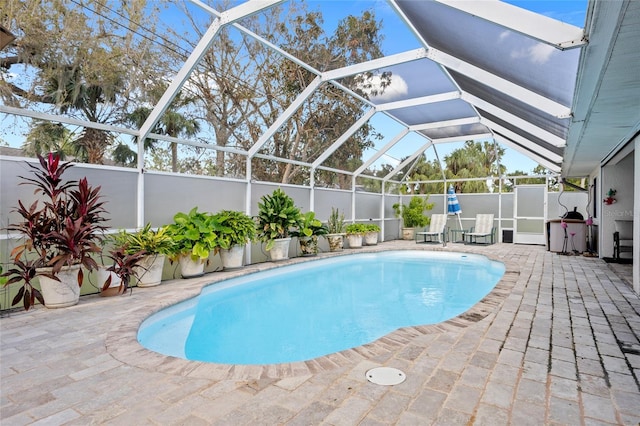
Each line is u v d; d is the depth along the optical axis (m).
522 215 13.09
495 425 1.93
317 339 4.43
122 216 5.85
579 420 1.99
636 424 1.95
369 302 6.08
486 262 9.70
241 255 7.37
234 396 2.27
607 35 2.53
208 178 7.38
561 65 3.84
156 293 5.18
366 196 13.05
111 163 5.82
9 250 4.56
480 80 5.48
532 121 6.59
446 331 3.52
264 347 4.18
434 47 5.95
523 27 3.12
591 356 2.89
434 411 2.07
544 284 5.84
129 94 5.75
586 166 9.47
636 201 5.24
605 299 4.81
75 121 5.16
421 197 15.01
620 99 3.89
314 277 8.04
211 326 4.93
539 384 2.41
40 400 2.24
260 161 8.91
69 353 2.99
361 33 6.34
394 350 3.02
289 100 8.40
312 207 10.33
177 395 2.29
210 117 7.42
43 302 4.23
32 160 4.82
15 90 4.64
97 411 2.11
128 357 2.90
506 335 3.39
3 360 2.85
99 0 4.85
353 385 2.40
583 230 9.91
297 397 2.24
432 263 9.98
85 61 5.00
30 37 4.48
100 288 5.05
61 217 4.52
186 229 6.31
